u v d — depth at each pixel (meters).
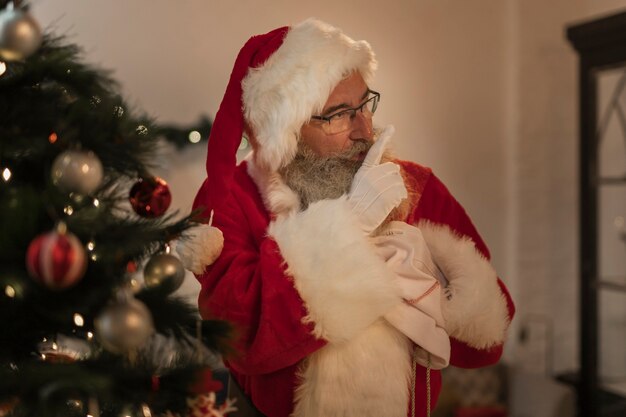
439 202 1.28
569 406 2.23
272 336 1.00
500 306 1.15
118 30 2.24
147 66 2.28
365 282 0.99
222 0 2.36
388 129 1.15
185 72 2.32
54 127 0.71
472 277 1.13
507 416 2.34
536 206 2.70
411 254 1.07
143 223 0.77
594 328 2.27
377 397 1.02
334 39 1.15
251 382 1.18
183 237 0.87
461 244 1.17
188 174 2.33
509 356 2.66
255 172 1.25
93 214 0.69
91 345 0.75
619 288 2.21
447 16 2.65
